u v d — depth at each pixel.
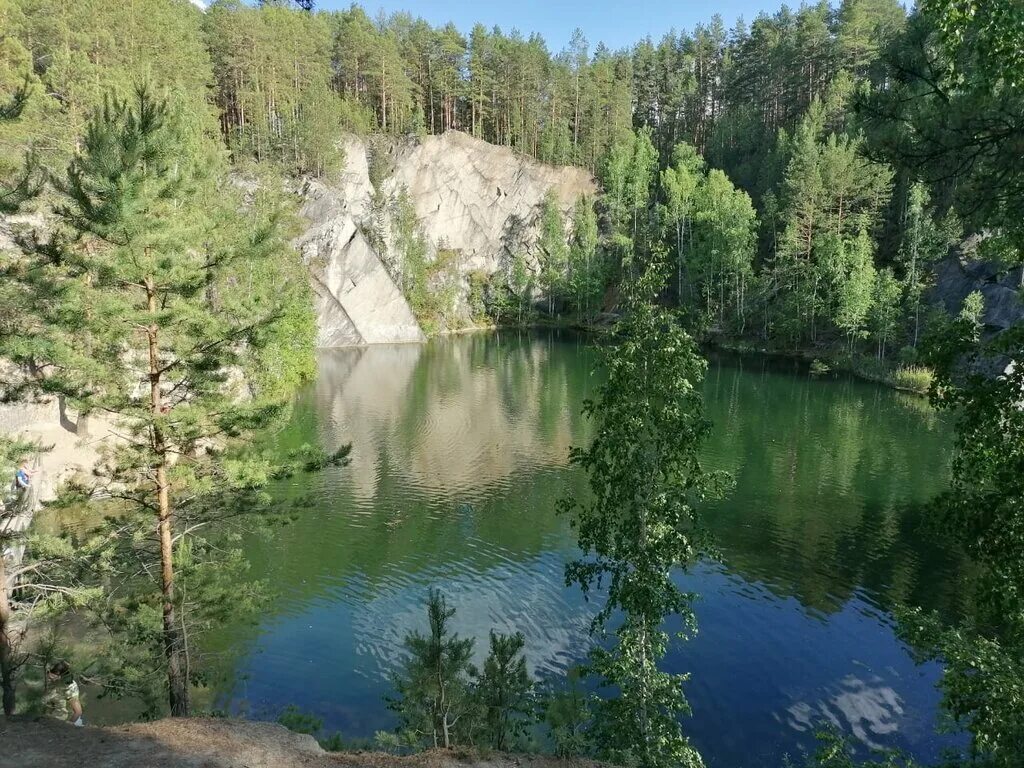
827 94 94.88
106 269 13.24
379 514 31.97
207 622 15.18
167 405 15.12
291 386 58.44
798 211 77.88
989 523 8.87
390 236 107.00
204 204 35.28
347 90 117.62
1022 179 8.50
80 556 13.89
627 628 14.98
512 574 26.14
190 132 44.59
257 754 9.98
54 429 32.62
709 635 21.61
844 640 21.36
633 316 14.80
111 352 14.27
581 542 15.41
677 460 14.48
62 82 41.75
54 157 28.22
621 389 14.68
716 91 126.56
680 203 98.75
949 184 9.48
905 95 9.17
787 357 75.56
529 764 10.78
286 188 85.12
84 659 13.85
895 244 74.06
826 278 72.81
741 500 33.41
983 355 9.13
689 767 13.84
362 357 83.88
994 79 7.88
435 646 12.38
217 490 15.35
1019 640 9.05
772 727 17.48
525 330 112.81
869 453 41.31
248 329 15.26
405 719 13.55
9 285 12.77
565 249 115.94
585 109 127.50
